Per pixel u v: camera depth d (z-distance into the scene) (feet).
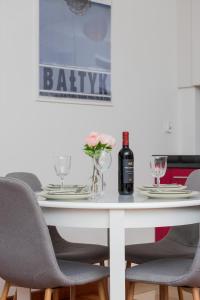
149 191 8.30
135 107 15.69
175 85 16.72
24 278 7.60
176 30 16.72
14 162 12.82
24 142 13.03
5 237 7.58
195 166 14.87
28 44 13.12
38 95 13.30
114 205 7.43
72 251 10.18
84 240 14.19
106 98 14.92
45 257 7.32
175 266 8.20
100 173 9.14
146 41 16.03
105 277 8.17
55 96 13.69
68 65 13.98
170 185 9.12
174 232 10.44
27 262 7.46
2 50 12.62
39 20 13.33
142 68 15.90
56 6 13.69
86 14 14.40
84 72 14.37
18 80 12.92
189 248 10.07
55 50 13.69
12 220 7.44
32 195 7.24
